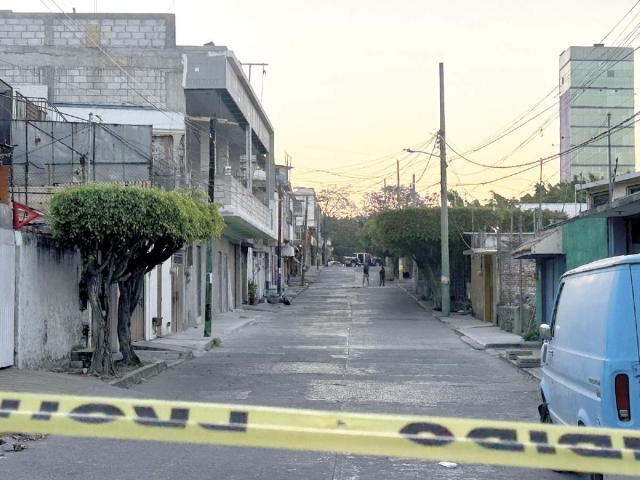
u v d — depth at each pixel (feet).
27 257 43.45
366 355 64.59
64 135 61.57
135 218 43.32
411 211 128.47
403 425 11.09
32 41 87.04
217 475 24.41
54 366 47.14
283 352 66.64
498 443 10.95
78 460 26.00
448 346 72.90
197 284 94.84
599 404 18.44
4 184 42.98
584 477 23.32
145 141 62.59
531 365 55.62
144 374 49.16
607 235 54.29
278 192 160.66
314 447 10.96
